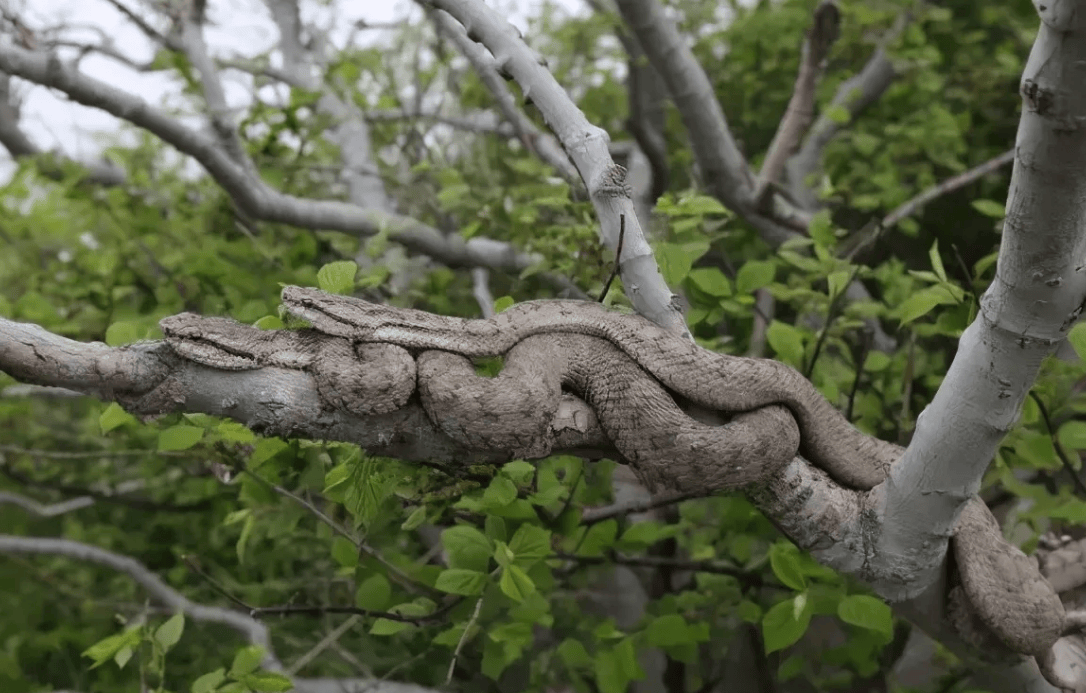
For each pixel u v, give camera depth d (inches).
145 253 241.1
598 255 159.2
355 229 211.9
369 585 146.4
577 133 124.2
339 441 114.9
